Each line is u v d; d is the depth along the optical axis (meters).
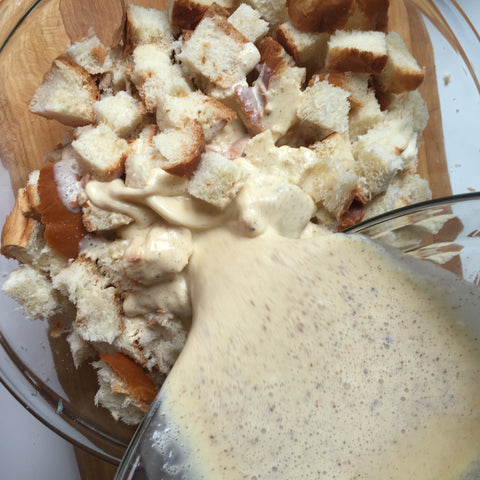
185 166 0.26
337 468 0.21
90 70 0.31
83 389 0.33
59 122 0.33
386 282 0.24
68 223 0.28
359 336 0.23
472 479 0.21
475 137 0.36
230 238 0.26
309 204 0.27
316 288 0.23
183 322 0.28
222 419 0.22
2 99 0.33
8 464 0.36
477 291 0.24
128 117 0.29
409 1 0.35
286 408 0.22
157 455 0.21
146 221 0.27
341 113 0.29
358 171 0.30
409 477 0.21
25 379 0.33
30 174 0.31
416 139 0.33
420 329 0.23
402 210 0.25
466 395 0.22
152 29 0.30
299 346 0.23
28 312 0.31
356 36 0.30
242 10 0.30
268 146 0.27
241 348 0.23
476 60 0.36
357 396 0.22
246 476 0.21
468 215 0.25
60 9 0.34
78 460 0.36
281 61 0.29
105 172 0.27
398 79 0.31
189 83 0.30
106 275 0.29
